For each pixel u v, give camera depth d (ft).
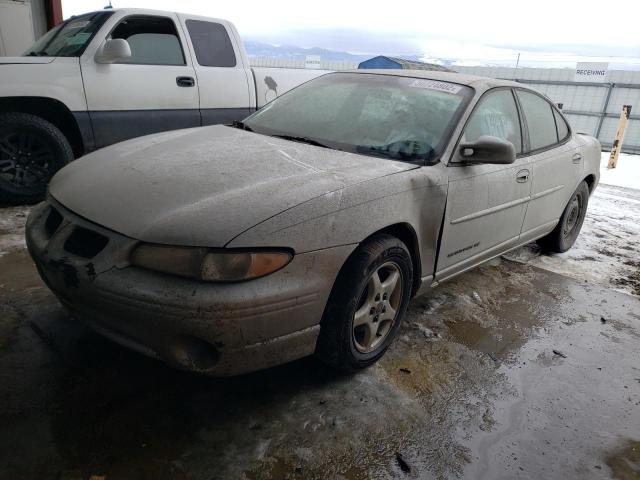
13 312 8.79
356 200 7.10
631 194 24.88
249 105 18.83
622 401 8.22
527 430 7.27
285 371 7.93
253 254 5.99
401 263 8.09
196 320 5.78
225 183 6.91
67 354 7.74
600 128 46.34
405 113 9.58
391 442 6.70
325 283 6.68
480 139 8.95
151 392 7.09
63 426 6.33
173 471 5.85
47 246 6.78
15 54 26.32
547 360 9.21
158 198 6.64
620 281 13.46
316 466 6.16
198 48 17.44
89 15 16.60
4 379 7.06
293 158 8.01
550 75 48.21
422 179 8.22
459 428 7.13
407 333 9.55
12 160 14.34
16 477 5.57
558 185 12.95
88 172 7.88
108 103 15.47
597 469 6.69
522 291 12.17
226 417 6.79
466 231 9.60
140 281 5.94
